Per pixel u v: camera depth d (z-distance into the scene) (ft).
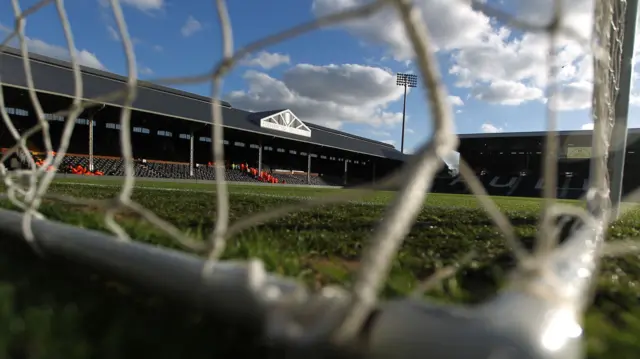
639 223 11.65
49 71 69.97
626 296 4.24
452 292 4.12
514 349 1.59
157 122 91.09
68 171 69.41
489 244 7.07
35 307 3.10
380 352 1.86
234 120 98.99
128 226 6.99
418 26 1.66
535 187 107.76
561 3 2.27
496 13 2.39
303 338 1.88
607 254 6.23
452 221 10.88
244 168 108.37
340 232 8.29
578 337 1.84
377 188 1.97
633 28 10.50
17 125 73.82
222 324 2.86
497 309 1.83
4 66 60.23
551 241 2.43
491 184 115.24
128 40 3.90
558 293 2.03
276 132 106.22
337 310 1.88
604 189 7.91
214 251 2.73
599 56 4.84
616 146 11.12
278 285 2.49
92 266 3.60
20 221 4.63
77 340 2.64
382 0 1.74
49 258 4.34
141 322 2.96
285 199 19.74
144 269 3.07
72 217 7.71
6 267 4.34
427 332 1.76
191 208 12.58
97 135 89.76
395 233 1.74
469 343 1.65
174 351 2.51
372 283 1.76
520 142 120.88
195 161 109.19
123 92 3.96
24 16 6.21
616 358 2.77
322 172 145.48
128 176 3.74
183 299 2.83
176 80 3.45
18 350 2.52
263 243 6.13
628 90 10.78
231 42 2.75
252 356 2.52
